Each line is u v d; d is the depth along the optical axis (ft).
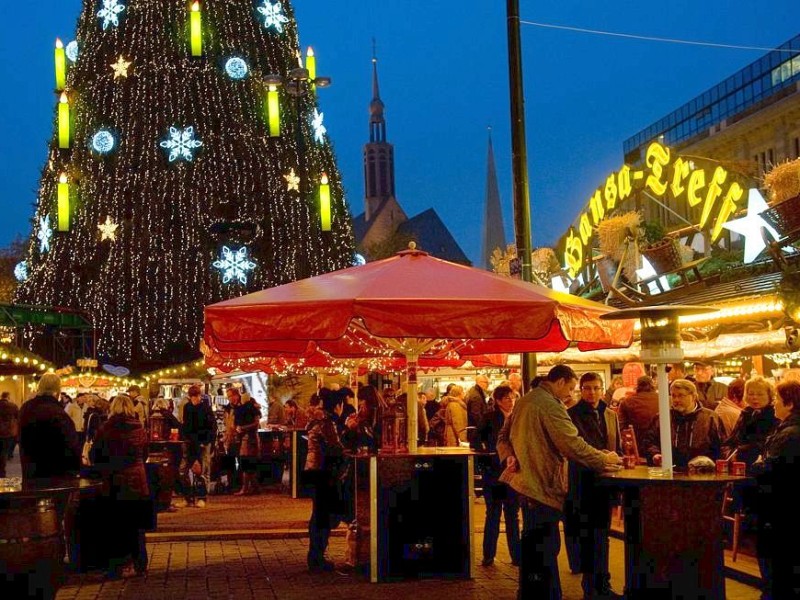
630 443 32.86
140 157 171.22
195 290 167.32
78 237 168.55
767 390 33.47
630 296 63.82
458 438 55.83
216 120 173.99
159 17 175.94
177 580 35.50
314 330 30.76
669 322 26.63
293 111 179.11
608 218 63.87
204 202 170.71
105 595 32.94
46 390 33.04
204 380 115.34
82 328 142.51
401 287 32.48
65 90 175.11
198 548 43.42
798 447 25.25
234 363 51.98
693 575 25.18
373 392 40.40
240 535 46.21
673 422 33.55
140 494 36.68
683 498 25.38
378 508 34.55
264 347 42.55
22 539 26.73
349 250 182.80
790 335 41.88
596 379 32.94
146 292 166.20
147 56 174.29
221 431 91.09
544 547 27.99
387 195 481.46
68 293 166.40
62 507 29.45
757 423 33.22
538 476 28.12
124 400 37.19
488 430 37.32
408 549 34.53
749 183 53.78
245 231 169.68
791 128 106.63
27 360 65.46
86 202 169.99
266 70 179.63
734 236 61.21
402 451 36.06
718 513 25.40
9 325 127.44
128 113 172.45
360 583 34.24
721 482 24.63
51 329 146.10
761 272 52.24
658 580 25.25
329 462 37.09
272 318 31.27
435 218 418.51
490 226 459.73
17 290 174.60
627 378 54.65
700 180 57.00
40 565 26.99
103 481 36.19
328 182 177.68
